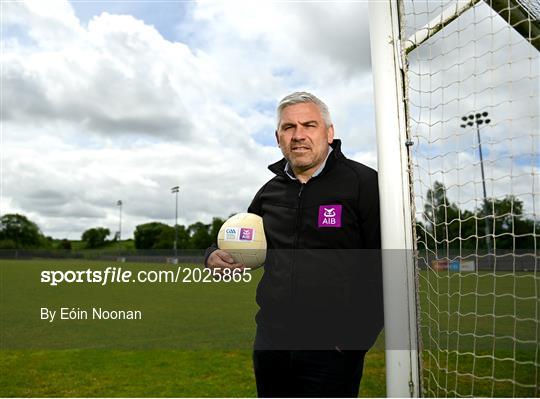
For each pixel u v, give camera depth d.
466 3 1.81
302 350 2.13
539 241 8.97
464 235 3.24
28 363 5.67
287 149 2.14
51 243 95.56
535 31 1.97
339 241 2.09
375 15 1.88
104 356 6.05
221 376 4.94
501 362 4.84
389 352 1.70
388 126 1.79
